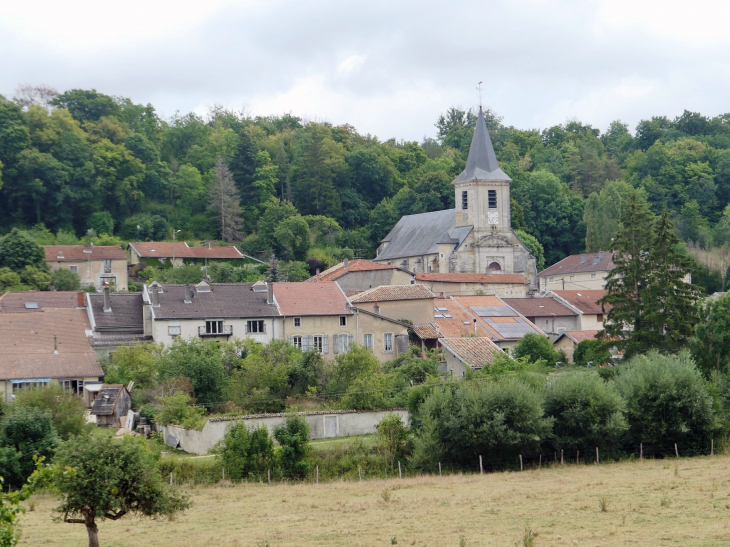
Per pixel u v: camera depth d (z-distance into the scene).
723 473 41.44
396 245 141.25
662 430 48.91
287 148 192.88
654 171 191.38
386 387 59.91
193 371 61.78
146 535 32.06
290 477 44.78
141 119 187.12
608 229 146.12
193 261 130.00
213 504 38.00
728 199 183.38
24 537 32.19
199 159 178.50
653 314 66.56
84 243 133.00
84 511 27.92
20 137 142.12
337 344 77.81
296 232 143.12
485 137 131.25
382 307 83.00
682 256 68.62
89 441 28.45
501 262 128.50
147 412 58.34
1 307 80.88
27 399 47.88
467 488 40.19
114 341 74.00
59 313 75.69
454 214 134.50
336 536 30.48
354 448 47.66
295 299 79.31
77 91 172.00
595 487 38.72
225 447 46.22
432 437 46.38
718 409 50.94
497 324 87.19
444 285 110.31
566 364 79.88
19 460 42.78
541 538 28.98
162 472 43.88
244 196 165.50
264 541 29.64
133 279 121.06
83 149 148.00
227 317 75.12
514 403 46.28
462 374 71.12
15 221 141.25
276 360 66.94
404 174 189.62
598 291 101.81
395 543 28.83
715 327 64.12
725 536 28.09
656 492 36.75
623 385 51.06
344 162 177.75
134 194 153.12
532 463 47.34
